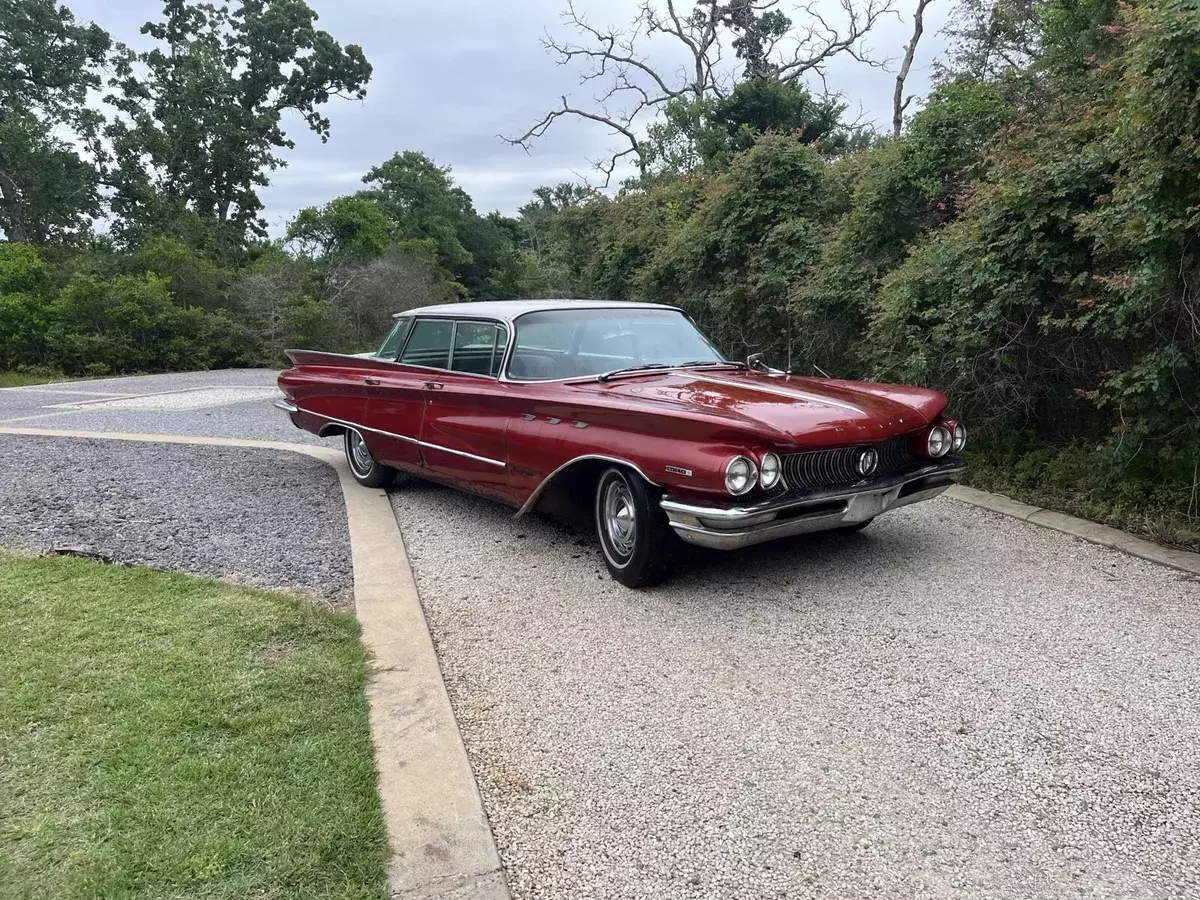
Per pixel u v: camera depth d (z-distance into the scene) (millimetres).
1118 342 5633
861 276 8570
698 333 5676
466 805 2500
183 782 2568
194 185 37438
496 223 65625
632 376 4789
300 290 24984
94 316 20781
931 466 4406
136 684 3193
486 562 4871
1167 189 4539
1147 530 4945
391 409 5906
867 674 3371
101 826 2363
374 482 6539
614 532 4449
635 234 15695
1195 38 4148
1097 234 5062
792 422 3830
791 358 10078
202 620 3824
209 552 4918
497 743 2934
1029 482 6141
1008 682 3275
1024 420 6684
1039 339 6168
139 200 35594
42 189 32250
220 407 12094
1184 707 3055
